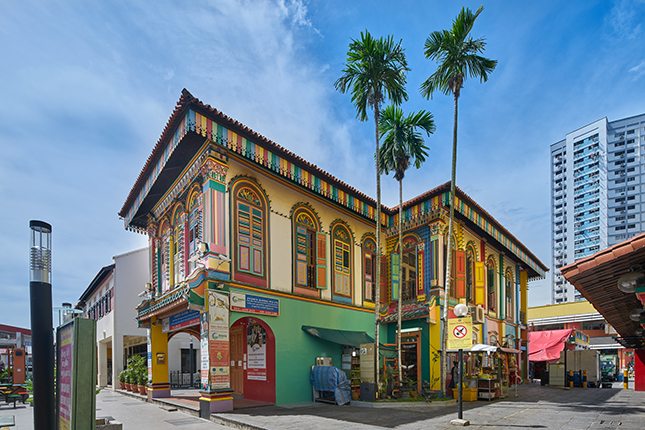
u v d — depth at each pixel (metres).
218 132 12.13
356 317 17.16
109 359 29.25
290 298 14.38
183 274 14.55
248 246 13.38
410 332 17.28
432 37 14.46
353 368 15.81
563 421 10.64
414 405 13.34
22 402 16.88
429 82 14.97
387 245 19.33
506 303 23.94
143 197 16.34
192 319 13.24
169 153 13.20
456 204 17.47
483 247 21.16
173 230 16.12
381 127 15.98
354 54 14.27
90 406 4.77
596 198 106.06
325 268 16.06
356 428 9.52
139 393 17.73
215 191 12.61
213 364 11.47
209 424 10.62
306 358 14.52
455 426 9.85
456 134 14.77
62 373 5.48
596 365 23.28
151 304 16.92
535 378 29.89
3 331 37.53
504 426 9.95
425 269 17.59
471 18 14.05
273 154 13.66
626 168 102.44
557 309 45.31
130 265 24.34
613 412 12.20
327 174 15.33
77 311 12.70
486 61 14.17
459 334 10.49
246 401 13.79
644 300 5.91
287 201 15.18
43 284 5.17
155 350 16.23
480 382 15.73
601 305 8.87
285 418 10.67
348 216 17.78
